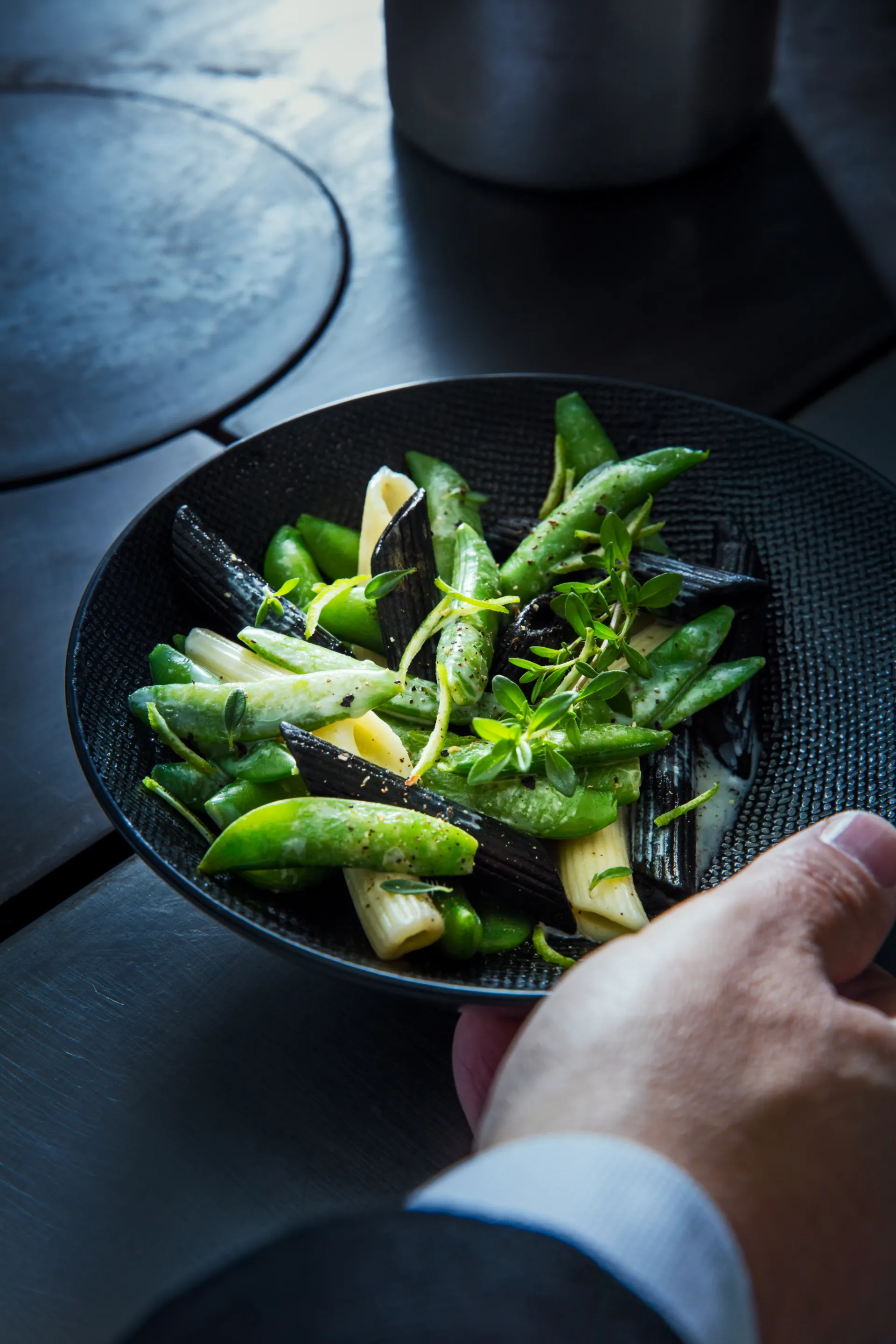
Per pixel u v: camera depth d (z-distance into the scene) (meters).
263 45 0.84
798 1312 0.32
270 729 0.44
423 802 0.43
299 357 0.63
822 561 0.50
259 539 0.52
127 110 0.78
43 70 0.83
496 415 0.54
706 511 0.53
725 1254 0.30
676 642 0.47
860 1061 0.34
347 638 0.49
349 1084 0.43
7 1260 0.40
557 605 0.45
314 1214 0.41
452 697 0.45
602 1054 0.34
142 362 0.63
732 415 0.52
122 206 0.70
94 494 0.58
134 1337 0.21
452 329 0.63
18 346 0.63
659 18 0.62
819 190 0.69
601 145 0.67
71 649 0.45
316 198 0.70
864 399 0.59
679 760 0.46
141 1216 0.41
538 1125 0.33
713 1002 0.35
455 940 0.42
